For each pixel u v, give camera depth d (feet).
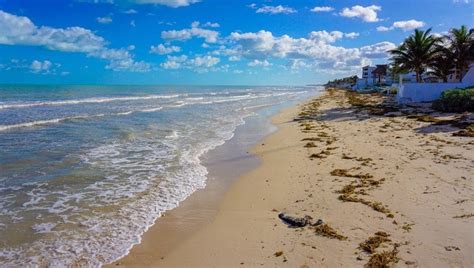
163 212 29.73
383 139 56.59
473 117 70.18
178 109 125.80
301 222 26.43
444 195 29.94
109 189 34.81
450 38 132.46
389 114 89.61
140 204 31.27
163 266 21.36
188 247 23.75
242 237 24.99
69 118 86.69
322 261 20.99
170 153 51.21
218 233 25.81
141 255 22.65
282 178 39.06
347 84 408.26
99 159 46.16
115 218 28.17
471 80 114.83
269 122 91.66
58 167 41.50
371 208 28.32
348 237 23.70
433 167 38.22
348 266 20.26
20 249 22.93
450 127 62.08
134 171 41.24
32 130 67.92
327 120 88.89
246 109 132.16
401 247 21.90
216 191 35.40
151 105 141.18
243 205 31.42
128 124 80.18
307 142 59.36
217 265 21.33
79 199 31.86
